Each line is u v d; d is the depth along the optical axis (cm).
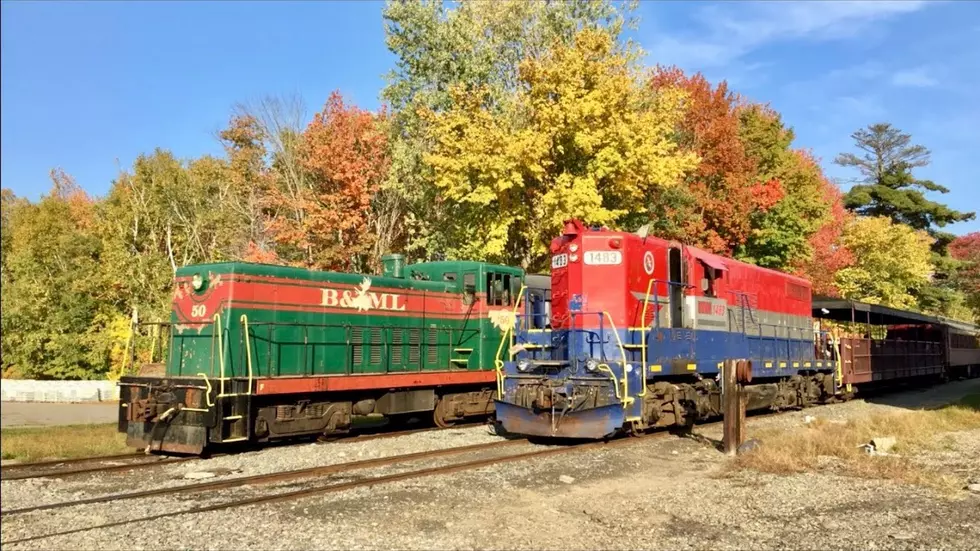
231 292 1221
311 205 2456
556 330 1335
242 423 1172
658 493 859
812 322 2108
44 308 3309
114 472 1023
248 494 855
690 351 1408
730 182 2955
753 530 702
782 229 3475
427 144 2412
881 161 5853
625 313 1274
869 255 3969
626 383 1198
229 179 3219
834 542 664
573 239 1347
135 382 1231
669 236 2747
